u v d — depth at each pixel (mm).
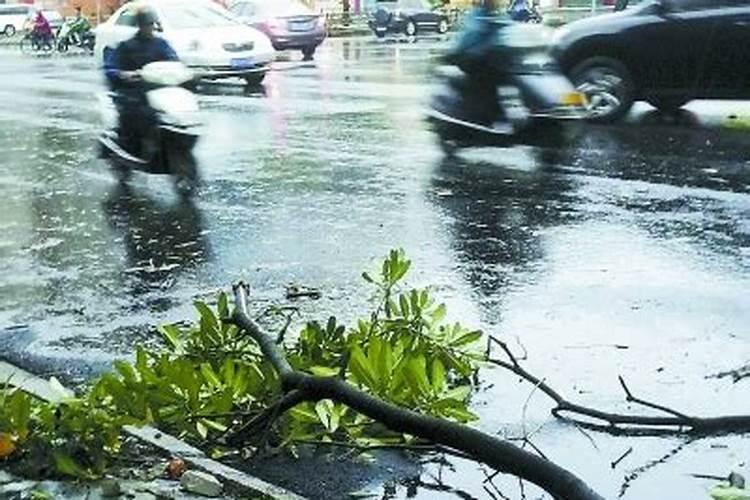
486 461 3938
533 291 7406
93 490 4398
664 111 15719
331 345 5266
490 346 5988
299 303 7320
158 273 8359
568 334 6473
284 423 4973
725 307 6891
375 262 8273
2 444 4625
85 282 8172
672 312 6828
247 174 12445
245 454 4887
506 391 5590
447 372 5609
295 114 17812
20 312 7438
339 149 14055
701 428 5051
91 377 6117
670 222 9336
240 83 23422
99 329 7008
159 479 4508
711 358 5977
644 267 7914
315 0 47469
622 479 4590
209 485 4379
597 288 7414
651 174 11555
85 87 24859
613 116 15164
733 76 14742
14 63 34406
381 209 10336
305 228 9648
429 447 4676
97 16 49500
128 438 4867
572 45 15164
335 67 27062
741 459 4750
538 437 5031
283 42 29156
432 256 8461
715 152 12766
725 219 9383
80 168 13492
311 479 4691
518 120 13406
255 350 5328
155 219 10320
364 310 7098
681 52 14812
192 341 5434
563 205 10203
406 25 38938
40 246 9383
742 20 14484
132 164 12453
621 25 14922
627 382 5656
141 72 12281
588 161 12461
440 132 13656
